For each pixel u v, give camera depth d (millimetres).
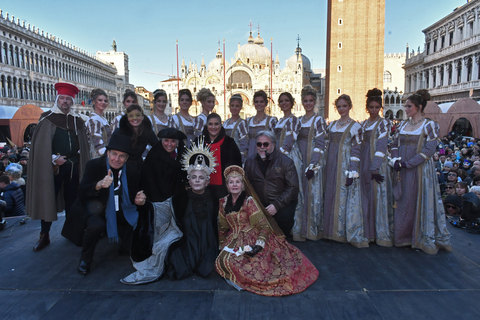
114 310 3209
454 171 9586
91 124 5188
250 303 3320
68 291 3570
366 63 49469
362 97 49625
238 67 77938
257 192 4480
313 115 5145
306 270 3818
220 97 77688
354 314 3127
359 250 4680
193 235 4043
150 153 4172
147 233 3992
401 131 4785
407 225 4695
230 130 6074
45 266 4195
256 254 3707
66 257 4477
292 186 4289
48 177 4676
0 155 13078
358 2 49062
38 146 4680
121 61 71875
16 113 20953
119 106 69688
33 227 5816
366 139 5016
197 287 3641
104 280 3814
